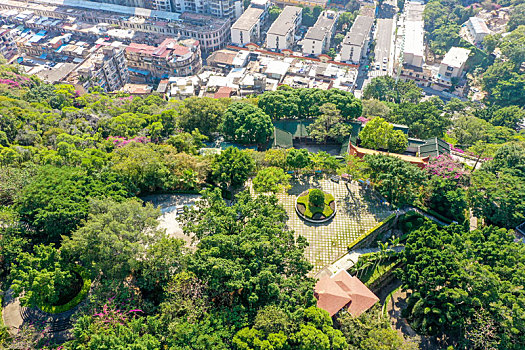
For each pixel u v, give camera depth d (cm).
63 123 9788
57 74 18138
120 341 4778
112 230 5662
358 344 5725
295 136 11238
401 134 9744
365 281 7194
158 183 7831
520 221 7931
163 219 7662
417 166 8662
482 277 6069
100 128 9969
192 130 11031
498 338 5816
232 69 19788
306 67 19538
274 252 6088
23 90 12475
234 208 6856
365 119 11619
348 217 8000
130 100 13875
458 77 19712
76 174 6881
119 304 5472
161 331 5212
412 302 6625
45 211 6119
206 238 5969
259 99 11919
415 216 8138
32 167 7244
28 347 5219
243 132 10138
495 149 9825
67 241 5700
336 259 7269
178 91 17862
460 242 6844
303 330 5175
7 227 6147
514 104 16900
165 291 5688
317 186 8750
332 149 11262
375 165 8194
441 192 8206
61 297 6088
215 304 5853
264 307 5422
